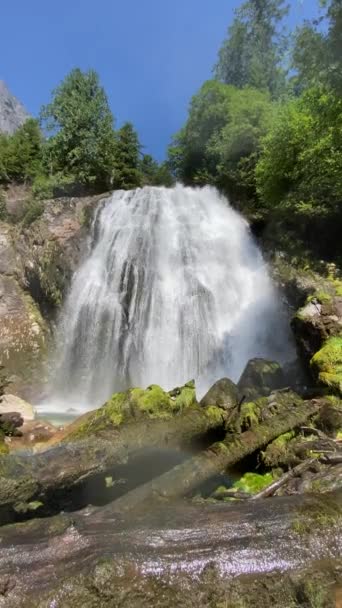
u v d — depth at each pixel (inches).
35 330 615.5
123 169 1014.4
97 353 558.6
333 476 140.0
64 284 606.5
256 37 1155.3
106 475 157.6
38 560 92.7
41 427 280.8
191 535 101.1
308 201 499.8
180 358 515.2
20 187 908.0
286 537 100.3
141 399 186.7
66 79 1033.5
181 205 701.9
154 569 90.1
